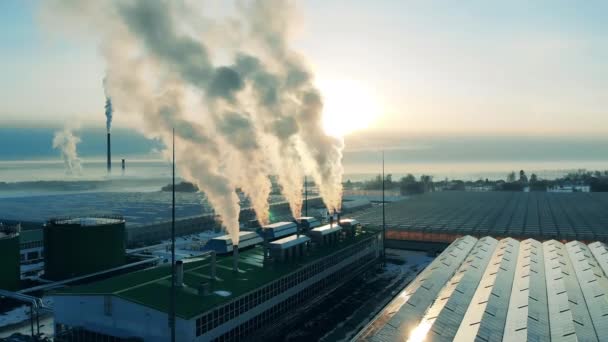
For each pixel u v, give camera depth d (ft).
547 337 134.92
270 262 206.80
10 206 522.47
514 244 277.64
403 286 252.21
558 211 455.63
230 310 159.12
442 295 178.09
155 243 361.51
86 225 243.19
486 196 624.59
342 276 251.19
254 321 172.55
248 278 182.39
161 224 382.83
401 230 366.63
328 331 185.47
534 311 153.48
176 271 166.61
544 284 190.29
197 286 168.55
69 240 237.86
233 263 202.59
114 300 153.38
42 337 171.42
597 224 370.12
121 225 259.39
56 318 164.14
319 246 247.09
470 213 444.96
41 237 296.30
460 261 238.27
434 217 416.46
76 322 160.35
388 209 481.87
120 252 258.78
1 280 213.25
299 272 204.54
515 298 172.04
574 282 191.62
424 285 185.26
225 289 167.02
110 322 154.10
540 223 379.35
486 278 201.05
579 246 269.03
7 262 216.13
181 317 140.56
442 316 150.41
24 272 254.47
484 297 170.19
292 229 265.54
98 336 156.56
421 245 360.69
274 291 185.26
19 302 213.25
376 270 291.17
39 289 222.28
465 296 175.11
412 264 310.86
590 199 563.07
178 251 328.29
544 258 242.17
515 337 133.90
